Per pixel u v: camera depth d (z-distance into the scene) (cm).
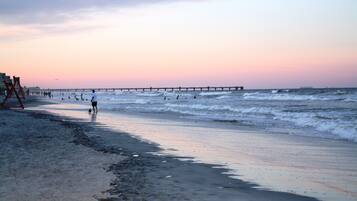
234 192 907
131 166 1191
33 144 1609
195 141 1844
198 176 1075
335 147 1659
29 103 6519
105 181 980
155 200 823
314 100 6047
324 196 886
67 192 876
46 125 2464
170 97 9750
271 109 4041
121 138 1927
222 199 844
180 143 1767
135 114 3891
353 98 5959
